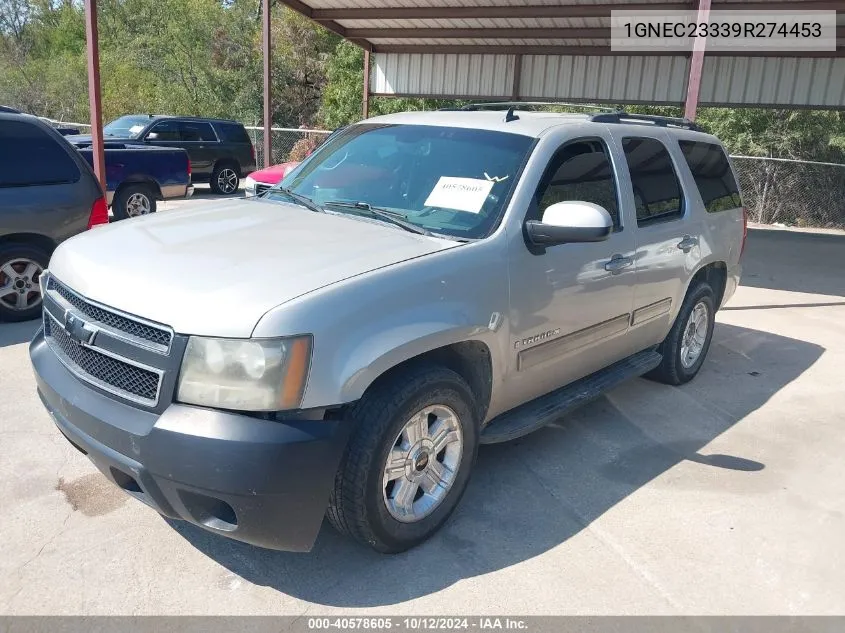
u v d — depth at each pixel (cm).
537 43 1628
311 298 278
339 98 2830
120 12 3425
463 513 372
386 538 318
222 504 283
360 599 302
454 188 385
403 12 1402
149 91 3219
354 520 304
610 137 458
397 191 400
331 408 282
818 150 2228
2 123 633
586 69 1648
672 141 533
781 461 454
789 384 606
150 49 3259
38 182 651
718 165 599
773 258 1310
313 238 339
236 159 1866
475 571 325
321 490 282
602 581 322
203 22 3225
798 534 370
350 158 441
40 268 665
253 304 273
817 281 1093
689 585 324
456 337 326
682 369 575
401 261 316
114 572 312
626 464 439
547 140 403
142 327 283
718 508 391
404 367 317
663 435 487
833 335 774
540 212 383
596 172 437
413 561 330
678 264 512
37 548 326
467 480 356
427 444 329
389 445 303
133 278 297
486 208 370
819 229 1886
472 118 437
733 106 1573
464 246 343
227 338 267
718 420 519
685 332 565
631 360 509
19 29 4394
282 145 2406
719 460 451
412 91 1808
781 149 2231
